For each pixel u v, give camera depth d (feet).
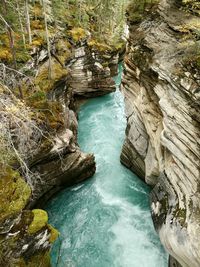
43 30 97.86
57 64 93.61
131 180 68.33
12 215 34.14
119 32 155.43
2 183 36.76
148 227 55.31
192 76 39.68
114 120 97.96
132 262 48.93
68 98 95.25
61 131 62.34
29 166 53.21
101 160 75.97
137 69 58.75
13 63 69.51
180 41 48.88
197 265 35.47
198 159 38.06
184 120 40.34
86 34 121.39
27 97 62.23
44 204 61.67
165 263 48.32
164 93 46.80
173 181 45.78
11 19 78.95
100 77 117.19
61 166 61.16
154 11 58.95
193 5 51.57
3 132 36.94
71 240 53.62
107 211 59.72
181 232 38.47
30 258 36.91
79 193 65.57
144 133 60.90
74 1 150.61
